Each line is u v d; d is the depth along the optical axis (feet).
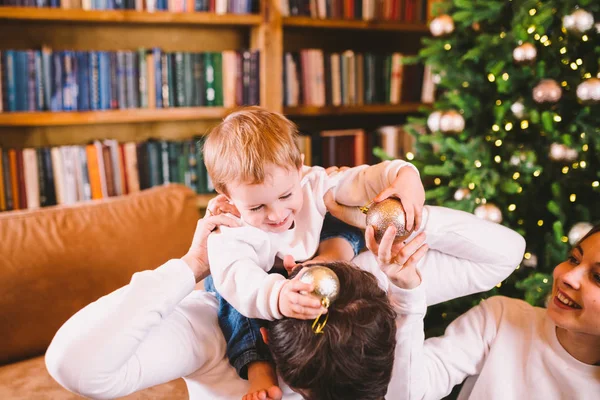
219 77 8.99
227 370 3.25
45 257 5.64
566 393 3.70
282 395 3.18
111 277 5.83
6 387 5.11
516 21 6.44
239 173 2.99
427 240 3.76
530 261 6.64
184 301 3.43
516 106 6.53
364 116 11.51
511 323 4.03
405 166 3.34
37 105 8.00
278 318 2.70
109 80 8.36
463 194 6.90
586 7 6.11
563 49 6.41
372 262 3.74
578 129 6.47
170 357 3.04
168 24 9.51
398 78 10.36
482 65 7.20
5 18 7.95
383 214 2.99
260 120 3.13
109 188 8.72
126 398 5.02
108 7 8.11
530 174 6.68
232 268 2.93
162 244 6.17
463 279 3.90
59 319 5.62
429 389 3.76
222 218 3.18
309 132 10.32
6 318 5.44
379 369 2.66
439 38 7.36
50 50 8.00
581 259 3.48
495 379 3.88
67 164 8.41
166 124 9.98
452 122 6.95
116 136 9.64
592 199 6.68
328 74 9.77
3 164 8.04
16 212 5.88
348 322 2.60
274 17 9.00
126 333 2.77
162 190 6.61
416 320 3.31
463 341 4.07
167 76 8.68
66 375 2.70
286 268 3.12
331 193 3.60
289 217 3.20
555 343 3.75
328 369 2.59
